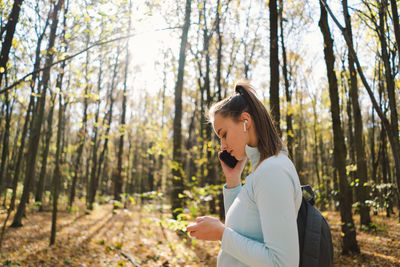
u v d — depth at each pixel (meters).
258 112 1.08
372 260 5.89
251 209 1.02
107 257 6.54
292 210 0.90
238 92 1.17
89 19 3.97
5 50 3.86
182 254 6.59
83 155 25.92
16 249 6.60
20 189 17.16
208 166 7.93
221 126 1.11
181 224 2.87
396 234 7.85
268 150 1.04
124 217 13.55
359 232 8.77
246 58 15.32
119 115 23.20
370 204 6.58
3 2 4.34
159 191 4.87
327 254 0.98
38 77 5.96
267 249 0.88
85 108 12.73
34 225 10.12
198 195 4.75
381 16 3.37
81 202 23.08
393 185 6.07
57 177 7.56
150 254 6.74
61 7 5.14
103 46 4.39
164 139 7.78
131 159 30.00
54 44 5.82
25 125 8.39
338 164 6.57
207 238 1.03
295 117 18.22
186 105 22.94
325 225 1.04
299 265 0.97
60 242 7.71
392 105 3.39
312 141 22.09
